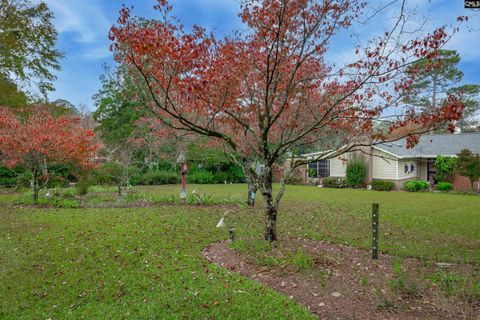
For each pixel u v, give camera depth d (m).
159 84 5.09
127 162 19.02
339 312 3.62
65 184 19.98
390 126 5.54
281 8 5.05
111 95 27.39
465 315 3.35
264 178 6.21
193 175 26.00
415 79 5.60
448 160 19.55
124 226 8.64
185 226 8.69
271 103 5.88
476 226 8.77
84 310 3.78
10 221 9.31
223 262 5.56
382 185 20.08
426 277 4.69
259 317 3.58
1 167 21.11
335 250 6.14
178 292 4.25
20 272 5.03
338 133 6.84
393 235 7.68
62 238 7.23
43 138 11.85
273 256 5.47
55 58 21.47
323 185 23.02
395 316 3.48
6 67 19.08
